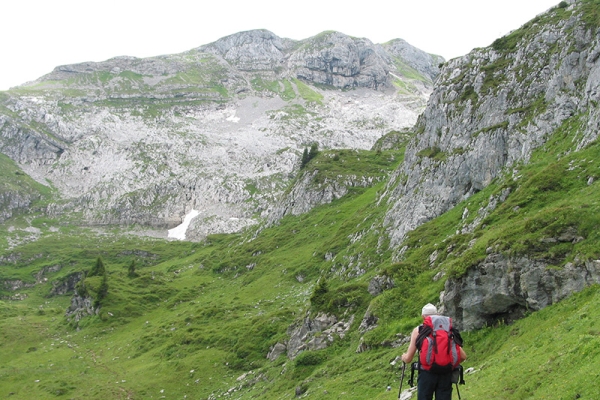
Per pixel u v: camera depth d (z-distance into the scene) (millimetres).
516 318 32438
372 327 46312
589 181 42781
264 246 138125
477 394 22656
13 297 187000
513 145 65875
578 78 63188
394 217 85125
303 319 62406
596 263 28766
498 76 80625
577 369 19094
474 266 34750
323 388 40000
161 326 101875
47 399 73750
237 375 68750
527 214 44281
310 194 153875
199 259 172250
